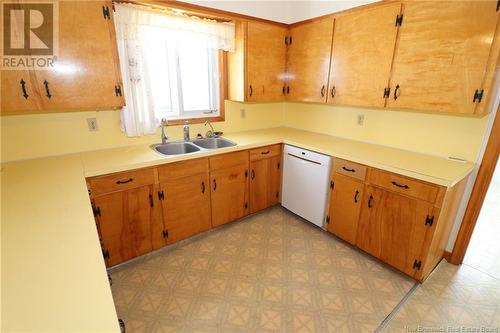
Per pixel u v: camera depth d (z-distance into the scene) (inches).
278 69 110.7
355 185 84.4
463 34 63.1
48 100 66.9
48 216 44.9
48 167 71.0
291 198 111.3
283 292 73.3
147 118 88.7
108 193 72.8
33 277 30.4
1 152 73.9
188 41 91.3
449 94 68.1
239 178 101.3
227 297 71.5
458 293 72.9
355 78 87.9
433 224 67.8
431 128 83.5
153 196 81.1
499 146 70.6
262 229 104.4
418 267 73.0
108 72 73.5
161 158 79.4
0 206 48.6
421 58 71.3
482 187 75.4
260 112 126.9
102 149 88.5
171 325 63.1
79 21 66.5
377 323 63.9
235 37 101.0
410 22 71.6
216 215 98.8
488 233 102.6
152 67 89.7
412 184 69.9
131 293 72.6
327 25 93.3
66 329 23.6
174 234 89.6
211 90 111.2
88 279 30.1
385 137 95.8
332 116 112.6
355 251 90.8
